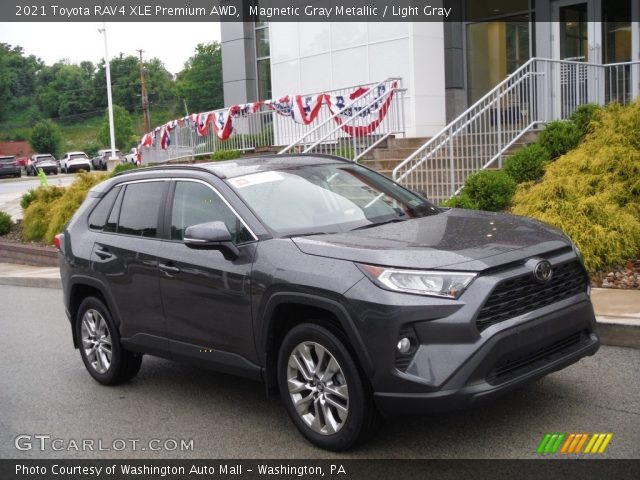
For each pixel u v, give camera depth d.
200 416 5.68
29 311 10.73
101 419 5.84
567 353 4.57
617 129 9.59
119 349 6.42
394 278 4.24
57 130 125.94
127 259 6.03
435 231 4.86
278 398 5.96
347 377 4.45
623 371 5.61
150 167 6.46
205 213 5.52
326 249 4.63
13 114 153.62
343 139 15.91
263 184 5.50
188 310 5.48
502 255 4.34
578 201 8.45
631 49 14.62
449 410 4.09
